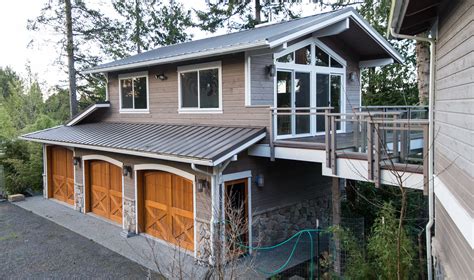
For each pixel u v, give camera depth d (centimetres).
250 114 955
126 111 1388
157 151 895
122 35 2241
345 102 1203
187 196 938
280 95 1020
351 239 722
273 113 891
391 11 523
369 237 739
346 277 662
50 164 1524
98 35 1956
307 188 1095
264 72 984
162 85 1228
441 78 550
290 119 1013
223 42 1088
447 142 501
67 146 1313
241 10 2248
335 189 784
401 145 692
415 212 948
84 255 910
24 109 2672
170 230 994
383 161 686
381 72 1689
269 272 810
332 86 1166
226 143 858
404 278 604
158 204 1033
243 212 921
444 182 526
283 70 1020
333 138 759
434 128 608
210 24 2323
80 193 1325
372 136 689
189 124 1138
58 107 2712
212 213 834
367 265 654
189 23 2572
